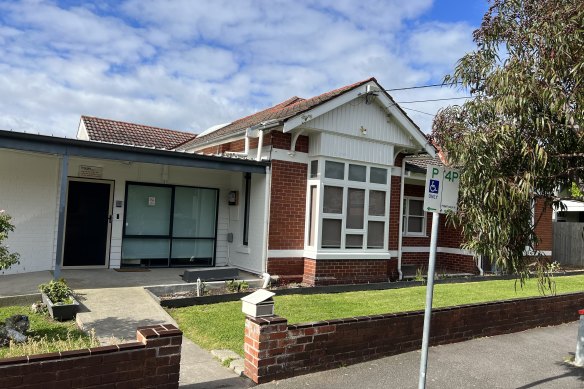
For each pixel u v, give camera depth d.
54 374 3.94
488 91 5.12
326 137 11.48
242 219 12.71
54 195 10.91
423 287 12.14
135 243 12.21
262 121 12.85
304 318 8.06
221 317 7.89
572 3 4.73
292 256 11.50
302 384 5.29
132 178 12.12
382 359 6.30
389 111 12.41
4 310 7.52
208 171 13.22
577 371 6.47
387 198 12.64
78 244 11.43
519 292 11.84
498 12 5.21
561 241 19.98
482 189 4.71
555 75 4.55
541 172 4.70
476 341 7.58
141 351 4.37
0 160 9.93
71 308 7.31
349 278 11.80
